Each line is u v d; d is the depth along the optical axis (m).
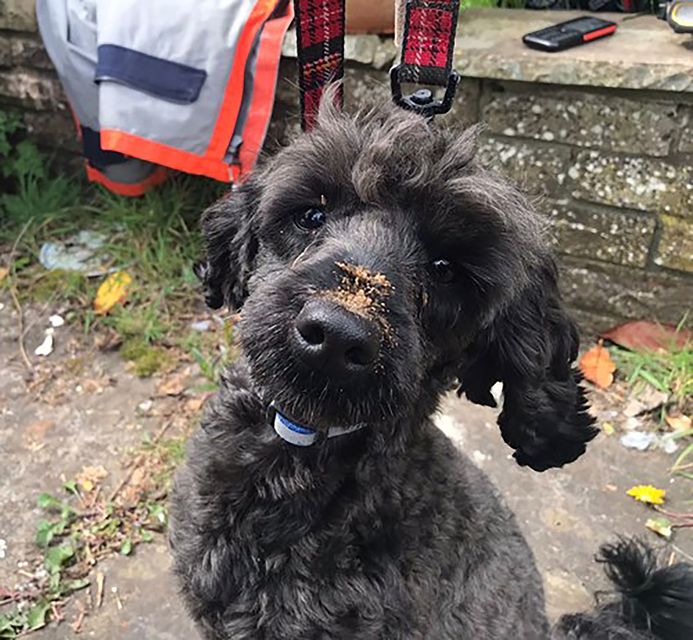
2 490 0.51
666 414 0.58
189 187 0.73
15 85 0.75
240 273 0.36
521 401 0.33
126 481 0.52
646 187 0.59
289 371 0.26
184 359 0.62
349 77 0.62
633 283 0.62
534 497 0.52
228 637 0.33
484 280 0.29
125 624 0.44
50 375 0.60
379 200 0.29
